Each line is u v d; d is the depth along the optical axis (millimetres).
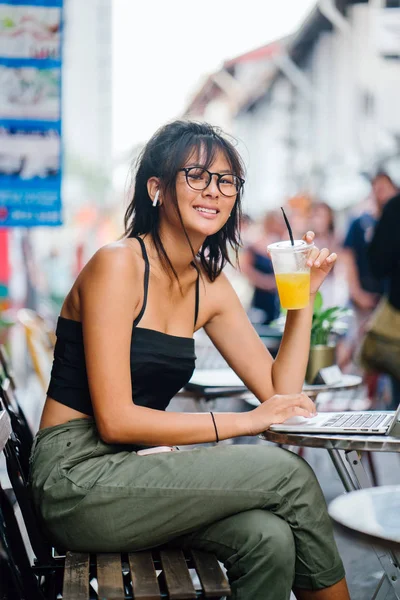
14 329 9719
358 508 2328
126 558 2637
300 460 2613
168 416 2695
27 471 3135
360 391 6477
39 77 6211
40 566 2693
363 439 2516
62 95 6242
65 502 2611
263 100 14453
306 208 9781
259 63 14047
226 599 2537
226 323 3230
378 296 8227
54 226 6328
